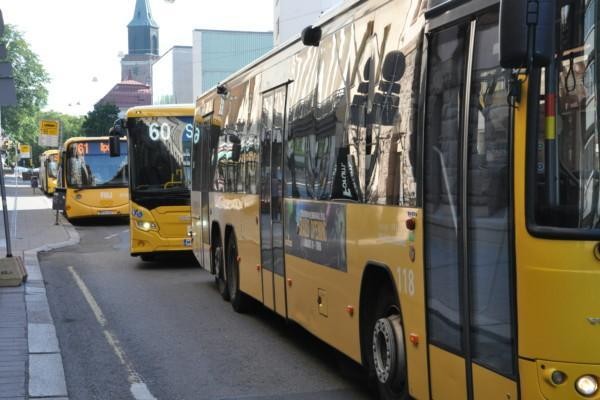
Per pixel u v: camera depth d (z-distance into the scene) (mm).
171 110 16688
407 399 5703
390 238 5801
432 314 5152
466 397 4691
